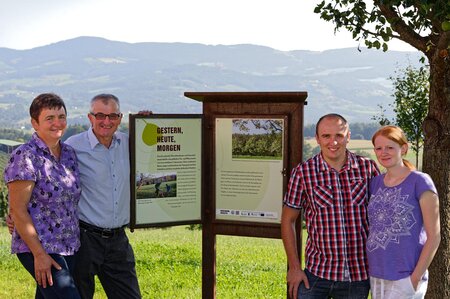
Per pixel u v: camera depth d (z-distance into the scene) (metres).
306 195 4.87
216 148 5.94
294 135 5.69
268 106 5.74
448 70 5.94
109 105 5.17
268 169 5.79
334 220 4.71
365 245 4.72
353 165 4.75
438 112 6.11
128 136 5.70
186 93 5.79
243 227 5.95
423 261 4.29
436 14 5.39
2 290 8.82
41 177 4.57
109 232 5.32
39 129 4.64
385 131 4.52
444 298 6.11
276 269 11.02
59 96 4.72
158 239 17.00
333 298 4.86
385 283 4.42
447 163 6.07
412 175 4.43
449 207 6.08
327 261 4.74
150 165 5.79
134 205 5.70
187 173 5.96
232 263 11.63
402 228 4.36
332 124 4.70
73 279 5.08
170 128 5.85
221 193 5.97
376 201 4.54
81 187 5.21
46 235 4.58
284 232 4.97
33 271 4.61
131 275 5.52
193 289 8.89
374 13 6.20
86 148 5.25
